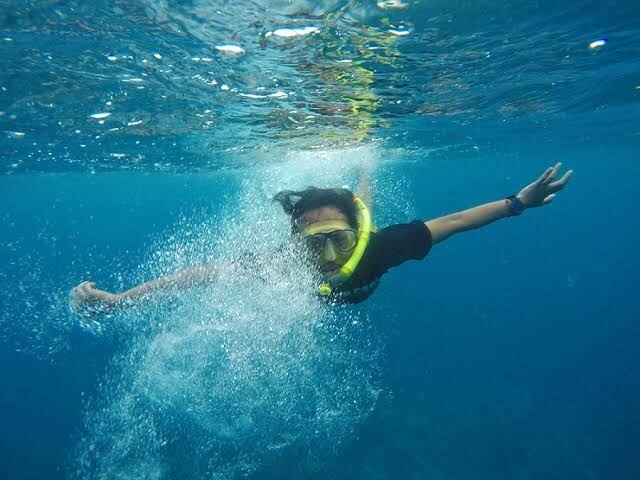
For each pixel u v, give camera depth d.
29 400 17.14
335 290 2.61
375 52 6.53
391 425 12.32
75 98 8.49
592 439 12.21
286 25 5.36
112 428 5.61
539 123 15.89
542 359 19.53
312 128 11.86
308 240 2.46
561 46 7.50
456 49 6.86
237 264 2.64
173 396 5.08
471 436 12.16
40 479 11.57
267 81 7.63
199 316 3.65
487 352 20.34
